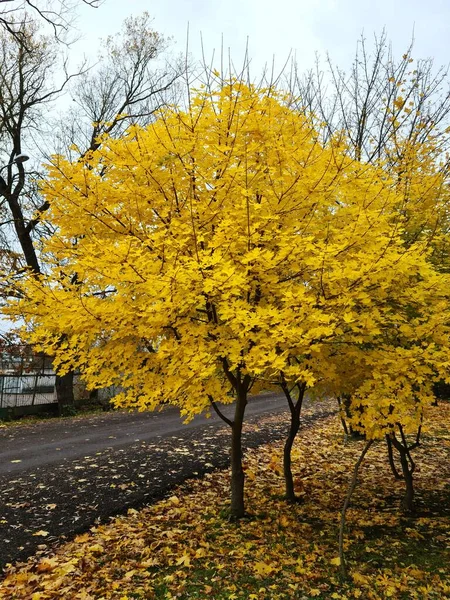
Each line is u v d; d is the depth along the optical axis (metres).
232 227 3.46
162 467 7.13
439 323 3.46
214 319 4.14
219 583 3.53
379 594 3.36
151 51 15.39
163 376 3.92
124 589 3.45
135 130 3.97
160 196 3.98
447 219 4.96
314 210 3.96
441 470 6.80
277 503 5.44
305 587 3.46
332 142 3.95
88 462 7.46
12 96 14.48
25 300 3.86
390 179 4.71
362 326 3.58
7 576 3.71
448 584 3.47
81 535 4.55
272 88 4.10
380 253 3.29
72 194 3.92
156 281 3.20
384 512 5.09
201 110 3.73
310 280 3.85
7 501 5.52
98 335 3.99
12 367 14.40
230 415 12.71
